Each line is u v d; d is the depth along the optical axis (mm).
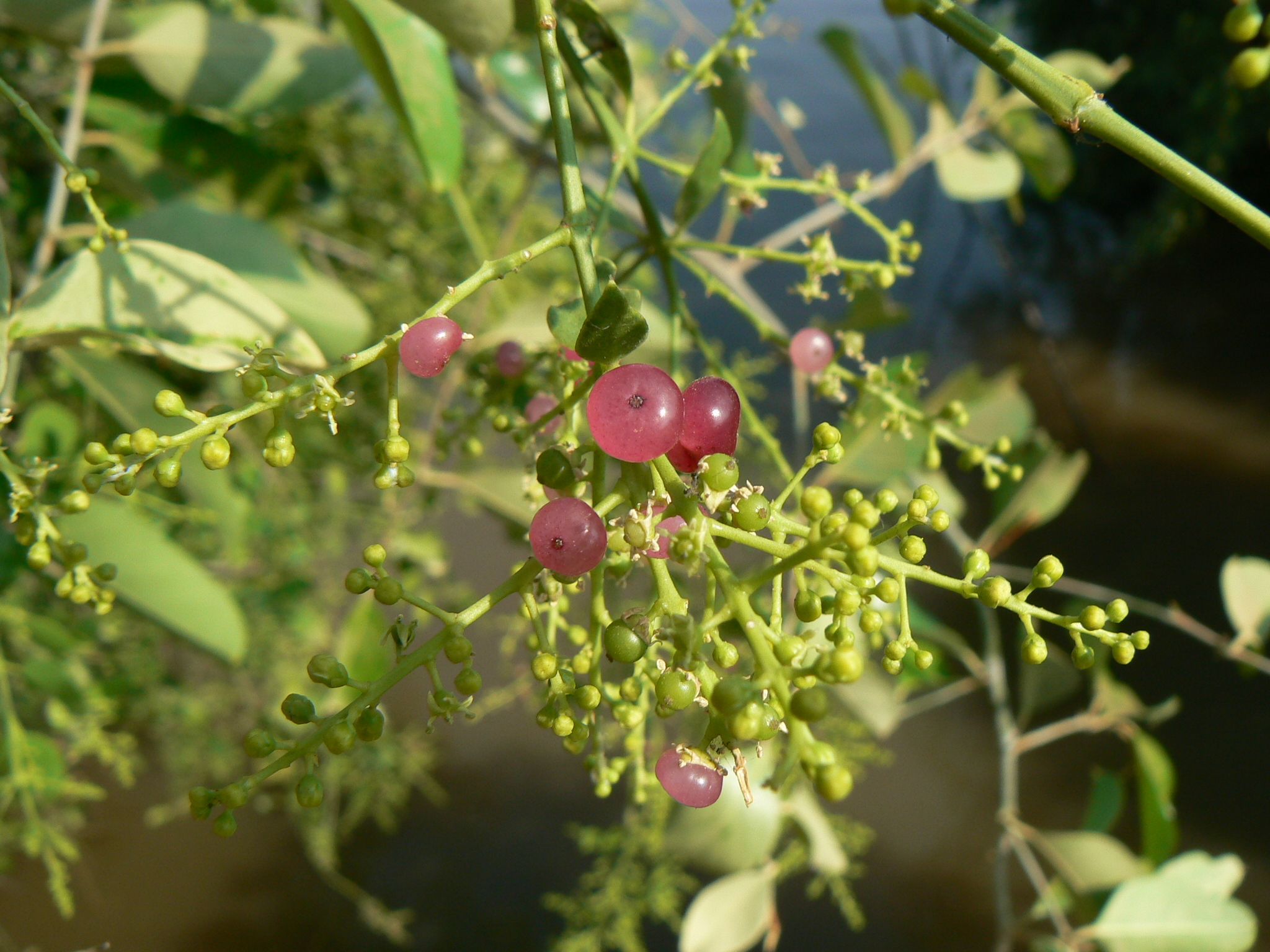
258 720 404
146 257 128
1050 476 247
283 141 344
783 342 151
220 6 309
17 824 330
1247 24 67
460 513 709
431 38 156
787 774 73
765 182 148
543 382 137
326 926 660
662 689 77
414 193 428
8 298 121
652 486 86
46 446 213
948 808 769
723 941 229
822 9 1529
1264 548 931
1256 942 668
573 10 131
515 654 430
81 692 264
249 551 370
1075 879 250
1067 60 275
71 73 287
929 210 1326
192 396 297
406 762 488
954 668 279
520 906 684
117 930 608
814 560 85
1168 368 1172
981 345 1211
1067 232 1408
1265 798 738
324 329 195
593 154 332
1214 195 79
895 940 680
